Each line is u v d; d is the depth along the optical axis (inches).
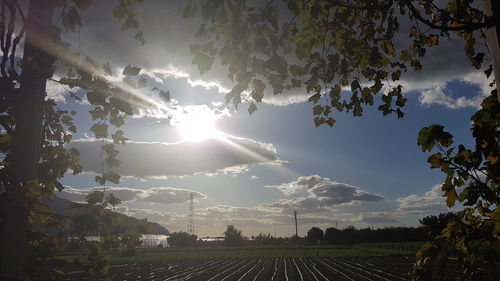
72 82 112.0
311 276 1224.8
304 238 4995.1
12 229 102.3
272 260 2080.5
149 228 119.7
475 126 103.5
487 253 101.8
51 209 108.2
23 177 105.3
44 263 105.1
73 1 107.3
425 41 134.6
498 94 101.3
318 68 124.1
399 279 1095.0
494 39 100.3
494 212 100.1
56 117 139.3
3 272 99.5
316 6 110.1
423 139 109.3
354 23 128.7
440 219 110.9
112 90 115.6
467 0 117.0
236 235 4758.9
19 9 105.1
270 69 104.5
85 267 111.7
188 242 4527.6
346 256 2293.3
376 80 133.3
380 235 4343.0
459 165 105.7
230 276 1274.6
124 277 1266.0
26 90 107.6
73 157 138.5
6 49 105.8
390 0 110.7
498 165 101.1
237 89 107.4
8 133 113.2
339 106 138.1
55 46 106.6
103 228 116.0
